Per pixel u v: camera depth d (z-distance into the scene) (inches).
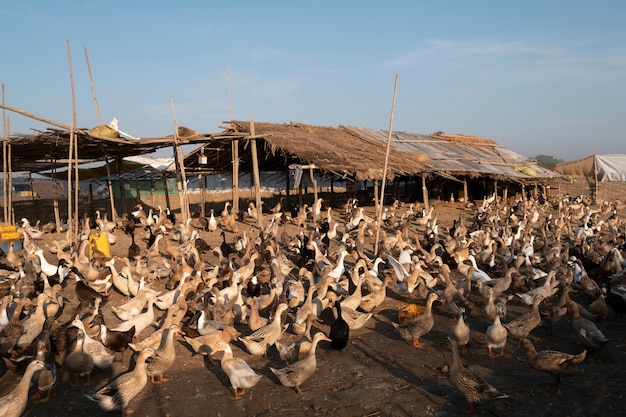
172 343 388.5
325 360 430.3
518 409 339.6
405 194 1989.4
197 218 1362.0
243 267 647.1
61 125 812.6
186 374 404.8
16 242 943.7
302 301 553.0
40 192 2335.1
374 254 866.1
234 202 1293.1
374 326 516.4
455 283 602.2
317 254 733.3
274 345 462.3
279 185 2444.6
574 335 478.3
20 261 762.2
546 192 2142.0
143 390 376.8
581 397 354.0
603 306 496.4
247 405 353.1
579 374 390.0
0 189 2335.1
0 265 744.3
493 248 840.9
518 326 441.1
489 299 497.0
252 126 1099.3
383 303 593.9
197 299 525.0
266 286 649.0
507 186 2062.0
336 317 466.9
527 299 535.8
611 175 2314.2
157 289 641.6
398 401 354.9
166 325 434.9
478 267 724.7
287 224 1280.8
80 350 381.1
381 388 374.9
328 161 1162.6
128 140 965.8
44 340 419.8
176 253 816.9
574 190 2283.5
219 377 399.5
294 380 362.6
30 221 1561.3
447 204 1763.0
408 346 458.6
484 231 1061.1
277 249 792.9
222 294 536.7
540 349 442.3
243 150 1392.7
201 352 424.8
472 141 2188.7
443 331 495.5
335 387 378.6
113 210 1261.1
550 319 473.7
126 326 454.0
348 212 1378.0
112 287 654.5
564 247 863.7
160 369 384.2
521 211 1557.6
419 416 334.6
